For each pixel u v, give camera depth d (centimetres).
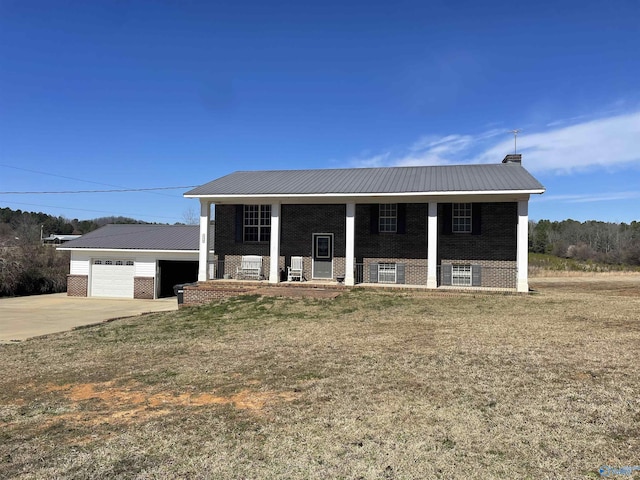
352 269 1806
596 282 3259
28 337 1366
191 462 464
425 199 1766
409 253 1914
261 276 2012
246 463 457
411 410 579
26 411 641
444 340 968
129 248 2625
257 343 1024
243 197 1836
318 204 2005
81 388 746
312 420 559
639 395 603
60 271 3105
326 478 422
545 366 747
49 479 439
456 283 1859
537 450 463
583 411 557
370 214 1958
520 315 1259
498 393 629
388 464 445
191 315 1481
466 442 486
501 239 1833
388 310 1388
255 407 614
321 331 1123
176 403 646
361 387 677
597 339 930
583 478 407
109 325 1444
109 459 477
